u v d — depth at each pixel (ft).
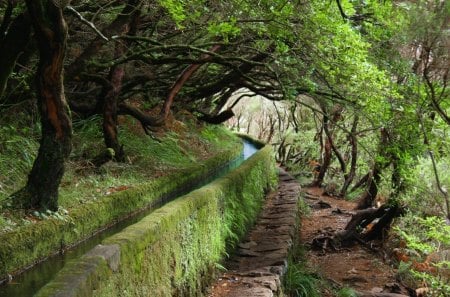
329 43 24.23
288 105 73.56
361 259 33.19
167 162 39.22
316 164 70.49
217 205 23.49
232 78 35.68
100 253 11.30
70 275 10.12
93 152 31.65
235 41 31.48
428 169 30.17
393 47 26.17
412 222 32.96
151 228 14.15
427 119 26.66
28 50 23.59
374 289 27.27
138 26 29.55
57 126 19.63
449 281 26.73
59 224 19.77
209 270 21.18
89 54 26.37
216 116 46.06
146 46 30.73
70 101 32.45
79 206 22.40
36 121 30.09
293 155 78.23
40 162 19.85
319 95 32.32
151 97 42.63
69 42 30.30
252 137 88.33
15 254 16.93
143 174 32.91
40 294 9.29
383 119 28.53
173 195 34.71
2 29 19.67
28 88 25.54
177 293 16.49
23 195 19.79
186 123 57.00
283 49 26.32
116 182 28.71
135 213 27.61
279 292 21.72
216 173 48.44
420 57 22.29
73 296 9.37
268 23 24.20
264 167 47.60
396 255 32.55
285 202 42.86
